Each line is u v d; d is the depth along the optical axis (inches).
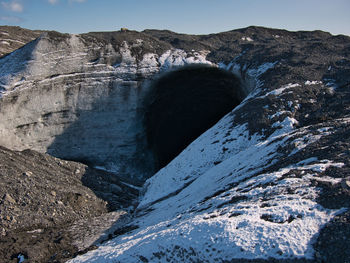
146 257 423.8
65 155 1193.4
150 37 1385.3
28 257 583.5
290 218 383.6
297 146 581.3
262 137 791.7
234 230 388.5
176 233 427.8
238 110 978.1
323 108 801.6
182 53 1331.2
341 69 1001.5
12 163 867.4
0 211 705.6
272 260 341.1
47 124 1134.4
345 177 422.0
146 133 1310.3
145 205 804.0
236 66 1280.8
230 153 810.2
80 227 732.7
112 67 1223.5
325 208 382.6
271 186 470.3
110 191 944.3
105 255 484.4
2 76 1080.2
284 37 1756.9
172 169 893.2
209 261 370.3
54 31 1198.9
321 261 328.2
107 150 1246.9
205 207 520.4
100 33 1323.8
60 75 1140.5
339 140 540.4
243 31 1782.7
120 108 1240.8
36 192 792.3
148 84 1262.3
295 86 928.9
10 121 1048.8
